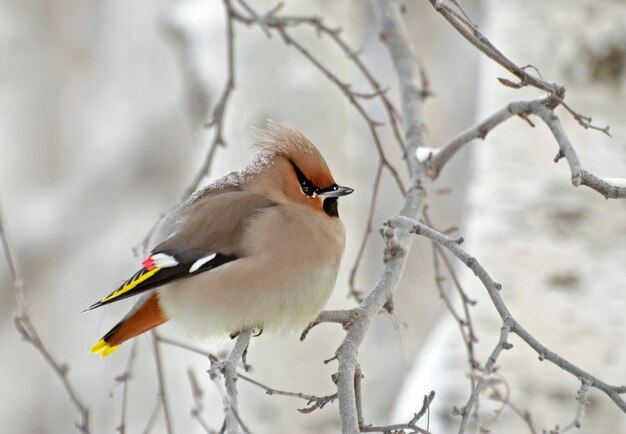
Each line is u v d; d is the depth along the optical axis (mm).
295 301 9070
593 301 10367
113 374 22562
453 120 21141
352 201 13523
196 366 14000
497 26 11117
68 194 22125
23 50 25141
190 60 14148
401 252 8500
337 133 13305
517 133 10836
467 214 11938
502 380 7219
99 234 21969
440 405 10531
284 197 9234
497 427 10266
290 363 12172
